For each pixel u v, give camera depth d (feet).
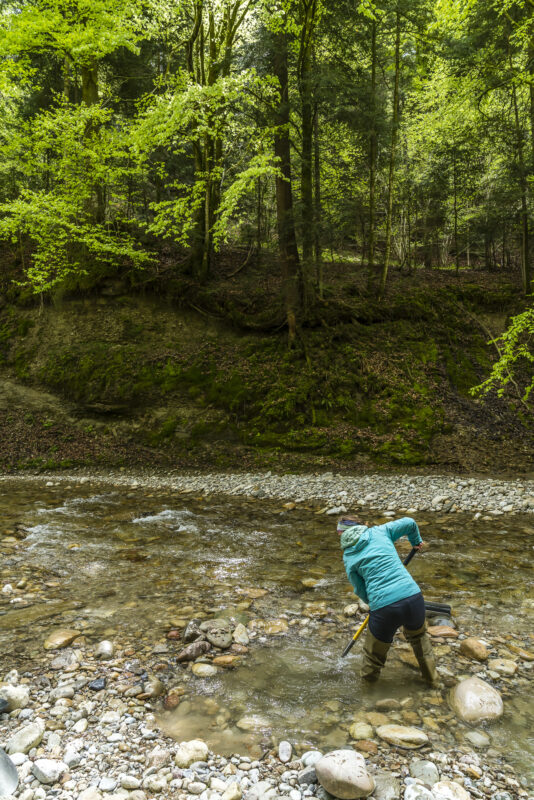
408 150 55.42
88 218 43.93
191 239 49.24
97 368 44.32
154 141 36.24
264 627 13.83
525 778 8.02
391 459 37.68
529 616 14.32
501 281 51.93
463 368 44.29
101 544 21.84
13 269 51.26
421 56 49.01
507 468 35.50
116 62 50.26
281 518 26.37
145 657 12.15
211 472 38.81
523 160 44.91
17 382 45.88
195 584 17.24
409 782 7.88
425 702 10.25
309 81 37.73
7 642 12.87
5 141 42.88
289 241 44.50
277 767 8.35
